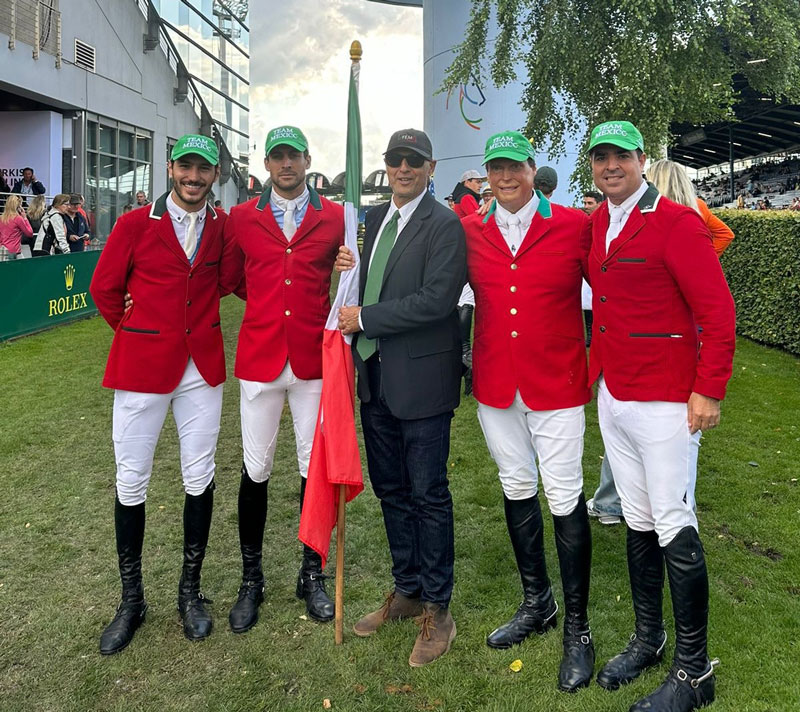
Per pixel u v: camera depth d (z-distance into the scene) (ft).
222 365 8.89
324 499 8.24
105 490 13.01
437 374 7.97
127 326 8.27
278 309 8.38
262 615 8.88
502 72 33.76
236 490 13.19
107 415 17.60
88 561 10.33
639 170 6.87
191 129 75.15
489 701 7.15
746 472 13.26
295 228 8.41
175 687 7.48
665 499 7.00
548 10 31.45
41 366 22.65
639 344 6.93
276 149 7.98
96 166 53.31
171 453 15.25
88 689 7.46
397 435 8.47
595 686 7.34
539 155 50.31
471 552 10.41
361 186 8.57
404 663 7.87
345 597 9.28
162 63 65.82
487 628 8.45
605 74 31.71
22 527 11.45
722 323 6.52
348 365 8.28
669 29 28.89
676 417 6.93
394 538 8.67
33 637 8.42
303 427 8.85
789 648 7.88
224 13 87.86
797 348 22.27
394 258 7.96
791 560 9.95
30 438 15.83
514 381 7.71
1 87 42.04
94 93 51.37
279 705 7.19
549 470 7.77
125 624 8.34
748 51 31.45
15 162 48.19
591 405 18.67
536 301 7.57
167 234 8.16
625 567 9.91
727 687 7.23
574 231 7.60
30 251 34.01
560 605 8.96
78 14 48.60
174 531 11.36
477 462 14.23
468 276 8.08
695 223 6.66
